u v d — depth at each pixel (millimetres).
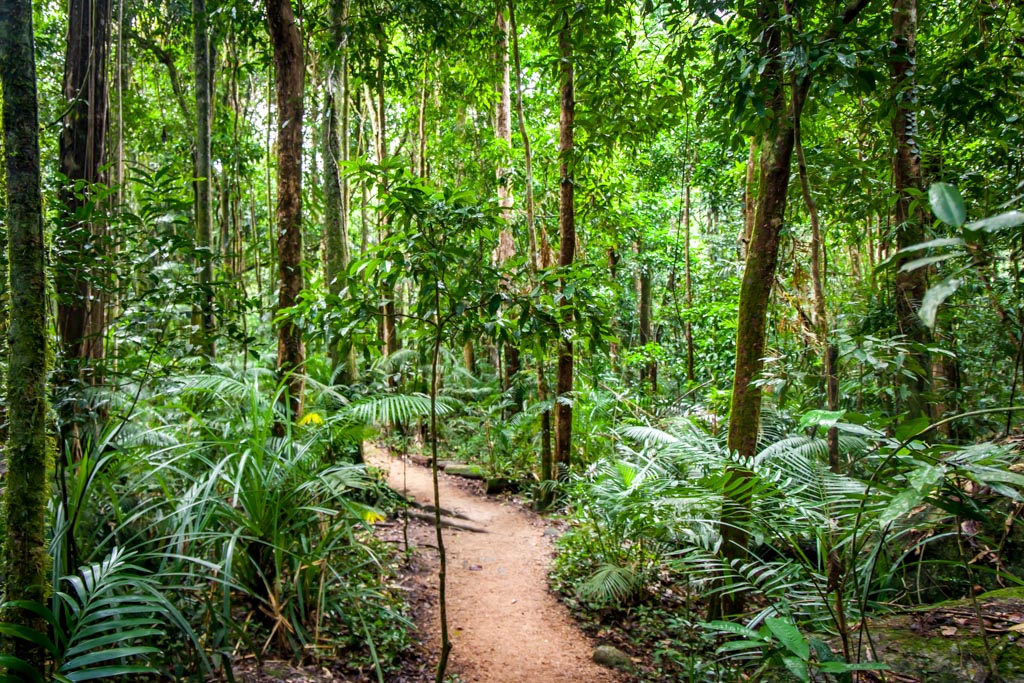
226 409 4555
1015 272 3695
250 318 10805
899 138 4254
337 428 3816
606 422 7770
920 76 3852
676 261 13094
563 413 7020
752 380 3422
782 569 2877
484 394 10234
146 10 8055
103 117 3855
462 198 2770
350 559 4219
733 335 10797
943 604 2701
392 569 4738
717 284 11273
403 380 7102
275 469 3311
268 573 3422
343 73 8305
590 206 8234
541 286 3469
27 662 1821
